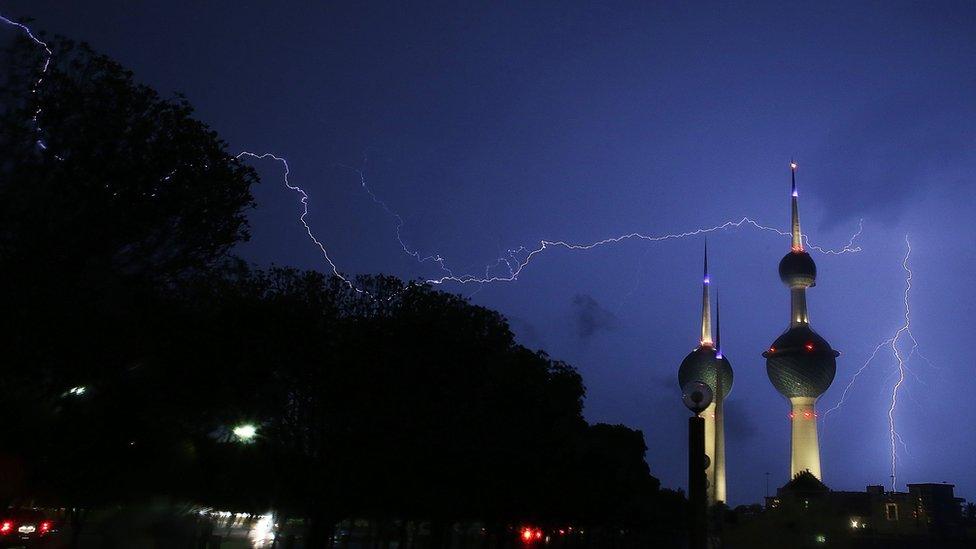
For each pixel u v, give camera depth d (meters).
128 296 20.59
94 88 19.98
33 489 23.28
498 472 41.19
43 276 18.91
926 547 54.88
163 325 22.25
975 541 56.16
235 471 33.22
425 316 34.34
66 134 19.22
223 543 50.94
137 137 19.84
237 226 21.88
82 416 21.98
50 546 38.03
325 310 32.47
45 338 19.39
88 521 44.97
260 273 32.03
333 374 31.30
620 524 87.94
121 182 19.66
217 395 26.86
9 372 19.48
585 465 58.84
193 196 20.59
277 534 41.62
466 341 35.41
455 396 35.03
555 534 77.19
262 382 28.98
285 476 33.00
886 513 121.69
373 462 33.03
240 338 27.75
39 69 19.55
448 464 36.81
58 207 19.03
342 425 32.66
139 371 22.92
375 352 32.28
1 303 18.67
